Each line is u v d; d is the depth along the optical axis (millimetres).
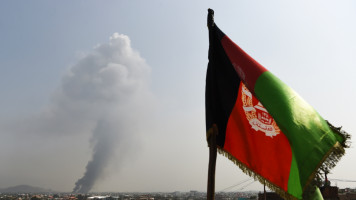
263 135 6238
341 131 5379
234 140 6410
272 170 6012
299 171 5008
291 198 5668
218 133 6430
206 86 6664
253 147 6281
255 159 6199
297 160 5074
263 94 5715
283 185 5828
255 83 5898
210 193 5844
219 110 6566
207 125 6344
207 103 6516
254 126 6355
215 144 6180
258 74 5953
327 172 4941
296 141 5164
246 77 6074
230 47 6582
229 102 6520
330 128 5449
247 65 6172
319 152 5062
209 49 6766
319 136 5215
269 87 5719
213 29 6887
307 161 5012
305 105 5566
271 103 5562
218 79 6699
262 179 6027
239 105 6484
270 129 6211
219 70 6723
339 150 5117
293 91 5754
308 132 5227
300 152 5082
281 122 5359
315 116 5465
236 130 6465
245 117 6449
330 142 5164
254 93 5859
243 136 6398
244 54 6352
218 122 6484
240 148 6348
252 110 6441
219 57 6766
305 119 5359
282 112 5402
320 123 5391
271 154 6098
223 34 6777
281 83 5805
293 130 5234
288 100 5520
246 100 6465
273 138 6145
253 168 6152
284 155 5977
